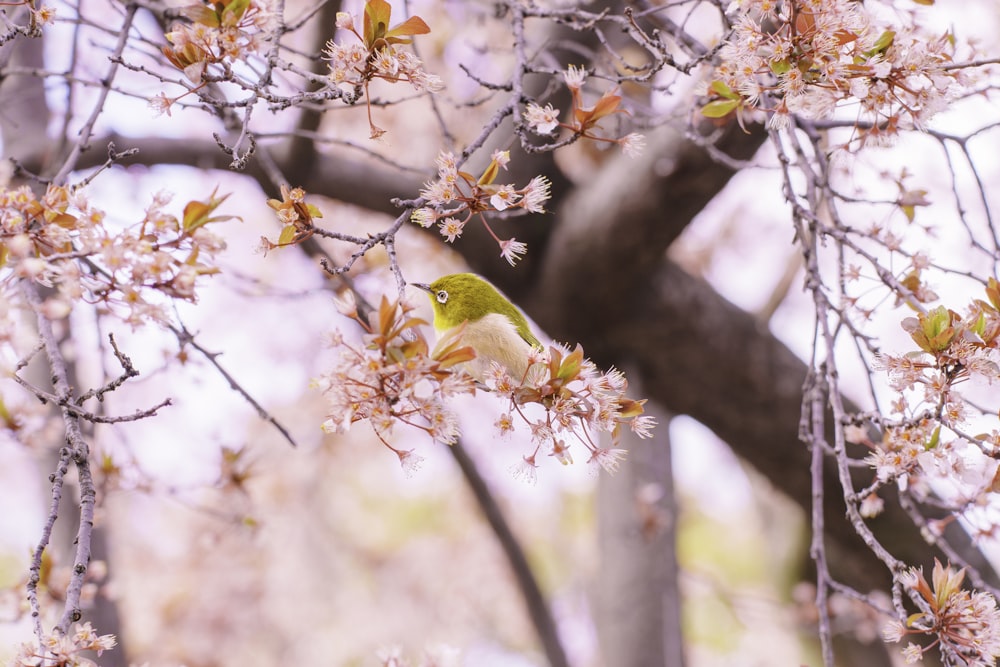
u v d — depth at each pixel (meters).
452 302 3.69
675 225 6.21
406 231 7.24
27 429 4.77
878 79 2.97
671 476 7.34
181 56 2.89
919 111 2.98
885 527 6.84
